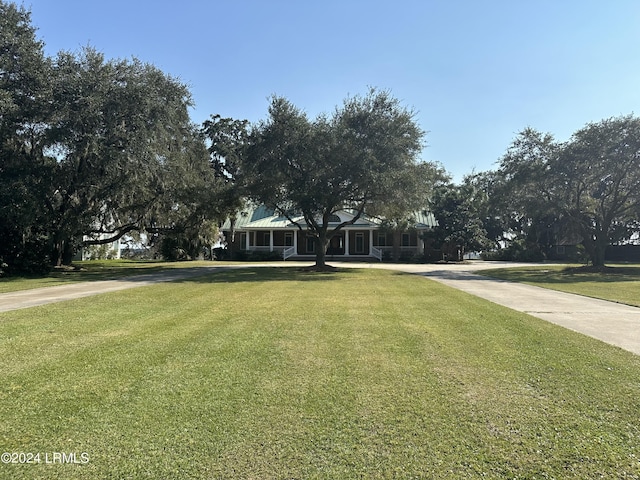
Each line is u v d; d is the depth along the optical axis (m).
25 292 13.42
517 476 3.01
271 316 8.98
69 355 5.85
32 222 19.94
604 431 3.65
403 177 21.80
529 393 4.52
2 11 19.62
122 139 20.84
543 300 12.16
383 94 22.80
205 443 3.44
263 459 3.22
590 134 23.25
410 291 14.09
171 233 27.03
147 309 9.88
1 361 5.55
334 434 3.59
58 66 20.58
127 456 3.25
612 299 12.46
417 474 3.04
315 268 25.05
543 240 48.50
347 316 9.01
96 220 25.92
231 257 42.84
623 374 5.11
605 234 26.06
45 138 20.36
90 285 15.71
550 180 24.84
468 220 42.28
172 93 22.73
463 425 3.77
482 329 7.65
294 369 5.27
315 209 23.84
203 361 5.60
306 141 22.19
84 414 3.95
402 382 4.83
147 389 4.58
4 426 3.71
